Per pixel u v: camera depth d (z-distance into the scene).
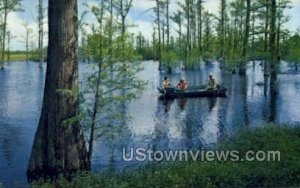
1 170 15.67
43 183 13.03
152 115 28.06
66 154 14.12
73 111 14.27
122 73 13.97
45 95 14.34
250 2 44.94
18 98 38.47
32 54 112.62
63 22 13.98
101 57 13.68
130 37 13.84
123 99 14.24
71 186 12.05
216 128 23.75
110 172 13.28
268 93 39.25
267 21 41.19
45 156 14.23
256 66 77.12
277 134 16.19
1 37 83.44
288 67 70.88
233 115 28.12
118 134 17.61
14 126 24.78
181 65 72.19
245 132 17.38
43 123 14.34
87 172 13.70
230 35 73.62
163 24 71.31
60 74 14.08
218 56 82.81
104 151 17.94
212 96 37.19
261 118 26.98
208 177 11.24
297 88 43.03
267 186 10.97
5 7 69.69
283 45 50.06
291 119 26.52
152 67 78.44
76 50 14.33
